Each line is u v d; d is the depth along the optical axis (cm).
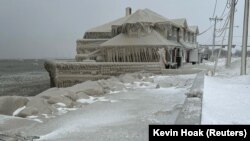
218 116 852
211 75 2450
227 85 1648
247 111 925
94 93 1694
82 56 4309
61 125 1020
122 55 3691
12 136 867
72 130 923
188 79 2303
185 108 866
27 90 4581
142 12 4178
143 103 1373
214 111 913
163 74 2970
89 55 4228
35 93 4228
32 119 1123
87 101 1530
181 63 4381
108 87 1886
